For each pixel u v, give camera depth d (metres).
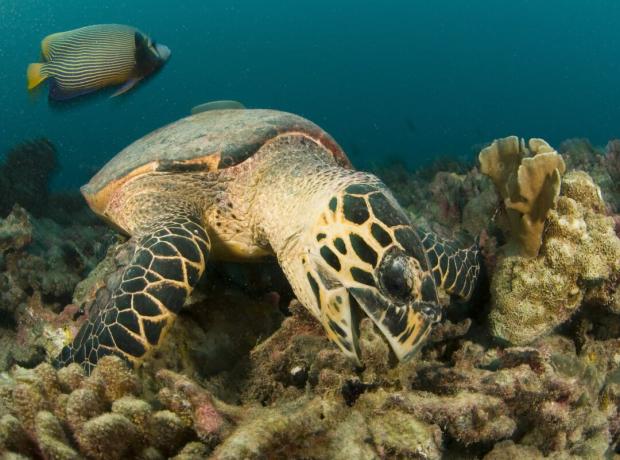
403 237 0.52
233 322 0.62
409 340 0.51
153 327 0.57
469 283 0.65
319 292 0.55
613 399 0.53
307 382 0.51
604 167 1.09
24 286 0.90
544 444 0.48
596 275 0.56
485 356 0.59
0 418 0.42
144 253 0.60
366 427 0.44
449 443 0.46
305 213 0.59
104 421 0.40
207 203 0.73
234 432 0.41
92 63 0.87
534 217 0.58
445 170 1.91
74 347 0.58
